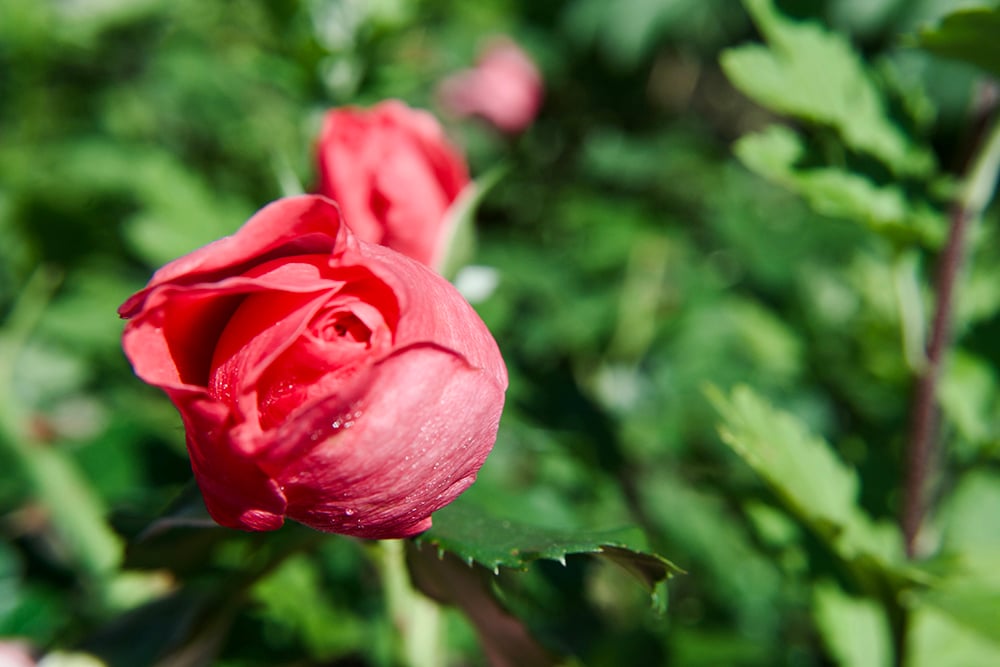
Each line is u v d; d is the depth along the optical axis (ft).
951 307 1.28
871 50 3.00
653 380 2.28
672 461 1.85
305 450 0.86
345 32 1.71
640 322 2.39
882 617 1.34
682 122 3.81
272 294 0.89
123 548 1.09
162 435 1.52
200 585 1.20
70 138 2.61
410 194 1.16
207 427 0.86
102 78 3.00
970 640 1.32
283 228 0.90
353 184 1.16
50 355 2.14
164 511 1.05
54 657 1.18
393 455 0.86
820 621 1.33
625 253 2.55
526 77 3.39
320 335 0.88
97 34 2.93
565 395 1.58
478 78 3.35
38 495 1.39
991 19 1.12
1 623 1.41
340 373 0.88
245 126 2.64
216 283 0.88
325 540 1.11
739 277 2.63
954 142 2.89
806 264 2.44
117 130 2.75
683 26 3.69
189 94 2.79
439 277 0.92
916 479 1.30
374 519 0.89
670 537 1.74
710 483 1.46
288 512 0.89
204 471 0.88
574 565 1.34
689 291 2.42
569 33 3.68
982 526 1.49
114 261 2.18
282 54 1.73
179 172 1.76
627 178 3.07
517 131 3.37
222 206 1.79
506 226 3.21
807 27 1.30
